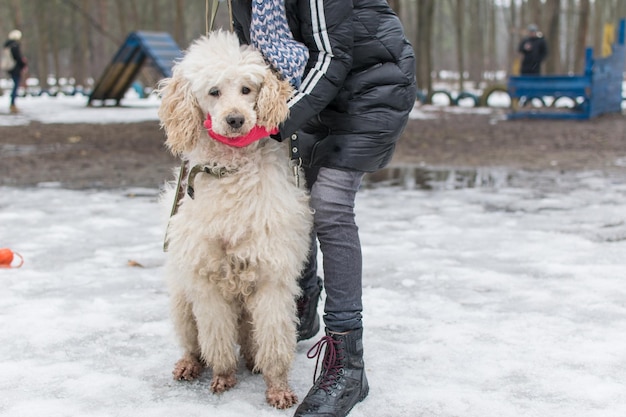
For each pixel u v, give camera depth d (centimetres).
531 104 1994
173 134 287
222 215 277
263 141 288
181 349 346
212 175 281
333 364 292
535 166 975
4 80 4153
